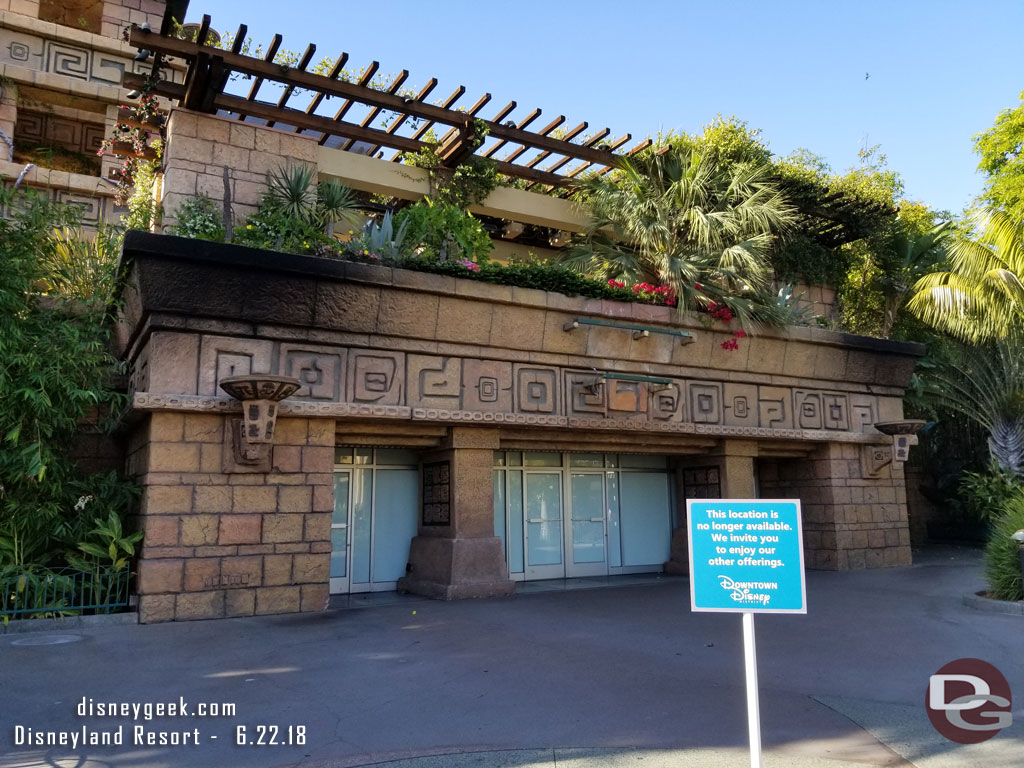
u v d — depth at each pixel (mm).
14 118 18094
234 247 8812
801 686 5863
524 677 6016
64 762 4207
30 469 8070
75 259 10344
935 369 17500
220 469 8828
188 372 8789
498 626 8133
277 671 6164
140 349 9516
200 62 10820
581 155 14242
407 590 11250
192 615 8414
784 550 3748
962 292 14352
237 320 9133
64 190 17422
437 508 11180
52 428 8617
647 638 7559
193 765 4191
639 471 14297
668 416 12273
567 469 13500
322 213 11867
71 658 6523
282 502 9148
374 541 11555
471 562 10477
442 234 12266
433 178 14258
